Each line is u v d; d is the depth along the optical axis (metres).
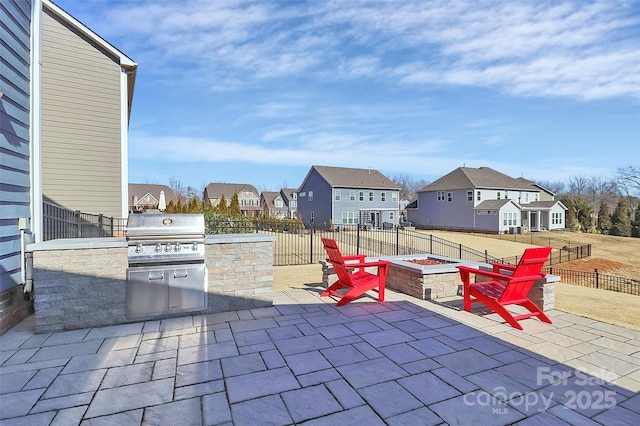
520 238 25.38
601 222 34.25
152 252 4.21
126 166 10.27
